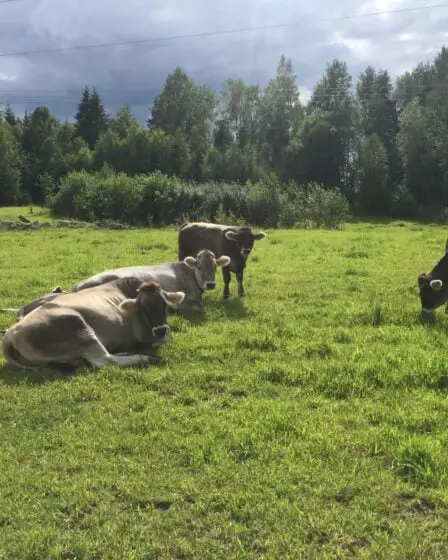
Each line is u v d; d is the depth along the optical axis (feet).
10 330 24.23
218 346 26.86
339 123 255.09
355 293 39.34
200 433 17.95
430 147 234.99
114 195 148.66
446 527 13.32
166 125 305.73
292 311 34.01
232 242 39.42
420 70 311.27
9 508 14.08
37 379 22.93
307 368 22.91
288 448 16.72
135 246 68.28
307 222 133.80
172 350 26.27
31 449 17.07
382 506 14.12
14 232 97.76
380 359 23.88
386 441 17.02
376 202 234.99
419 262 54.08
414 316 31.81
